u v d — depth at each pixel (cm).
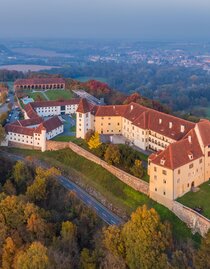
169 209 15025
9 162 19650
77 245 13462
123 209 15900
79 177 18712
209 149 16125
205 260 10988
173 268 11031
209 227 13325
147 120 19550
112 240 12219
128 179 16912
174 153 15038
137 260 11569
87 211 15250
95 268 11881
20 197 15362
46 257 10850
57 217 14888
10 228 13650
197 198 15050
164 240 11925
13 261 11888
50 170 17662
